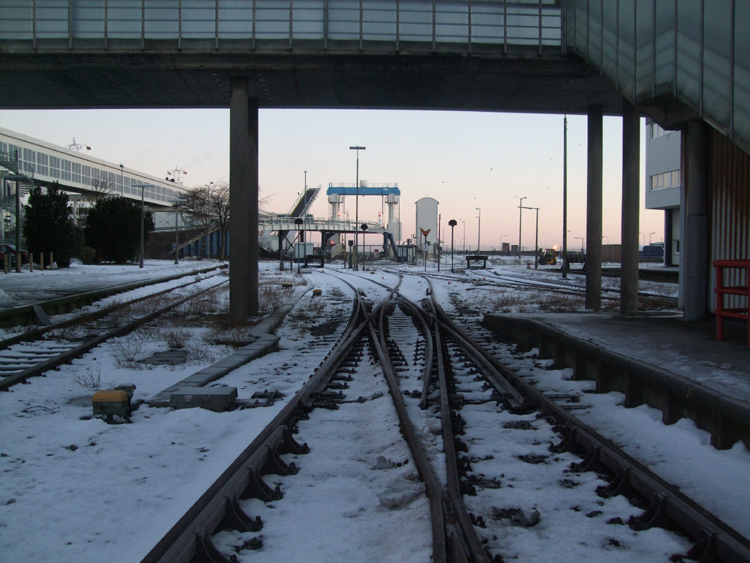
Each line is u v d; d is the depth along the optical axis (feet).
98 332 46.01
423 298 78.95
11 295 58.44
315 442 18.78
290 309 64.28
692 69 32.55
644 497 13.91
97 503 14.39
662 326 35.88
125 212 164.04
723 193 38.32
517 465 16.42
